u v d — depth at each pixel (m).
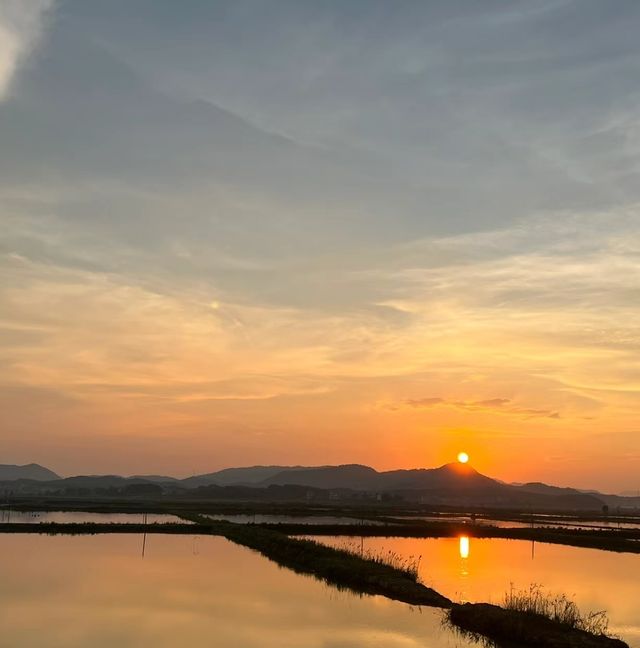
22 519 90.94
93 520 91.12
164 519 96.38
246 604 28.86
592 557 53.53
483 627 24.27
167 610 27.17
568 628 23.88
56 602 28.44
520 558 51.16
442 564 45.75
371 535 72.25
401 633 24.06
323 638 23.11
